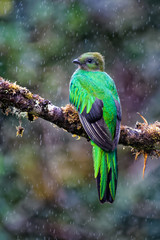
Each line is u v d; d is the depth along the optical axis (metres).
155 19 14.63
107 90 8.16
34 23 13.49
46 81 13.30
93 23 14.20
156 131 7.64
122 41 14.55
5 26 13.00
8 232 12.64
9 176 12.89
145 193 12.38
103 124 7.64
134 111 15.00
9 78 12.69
